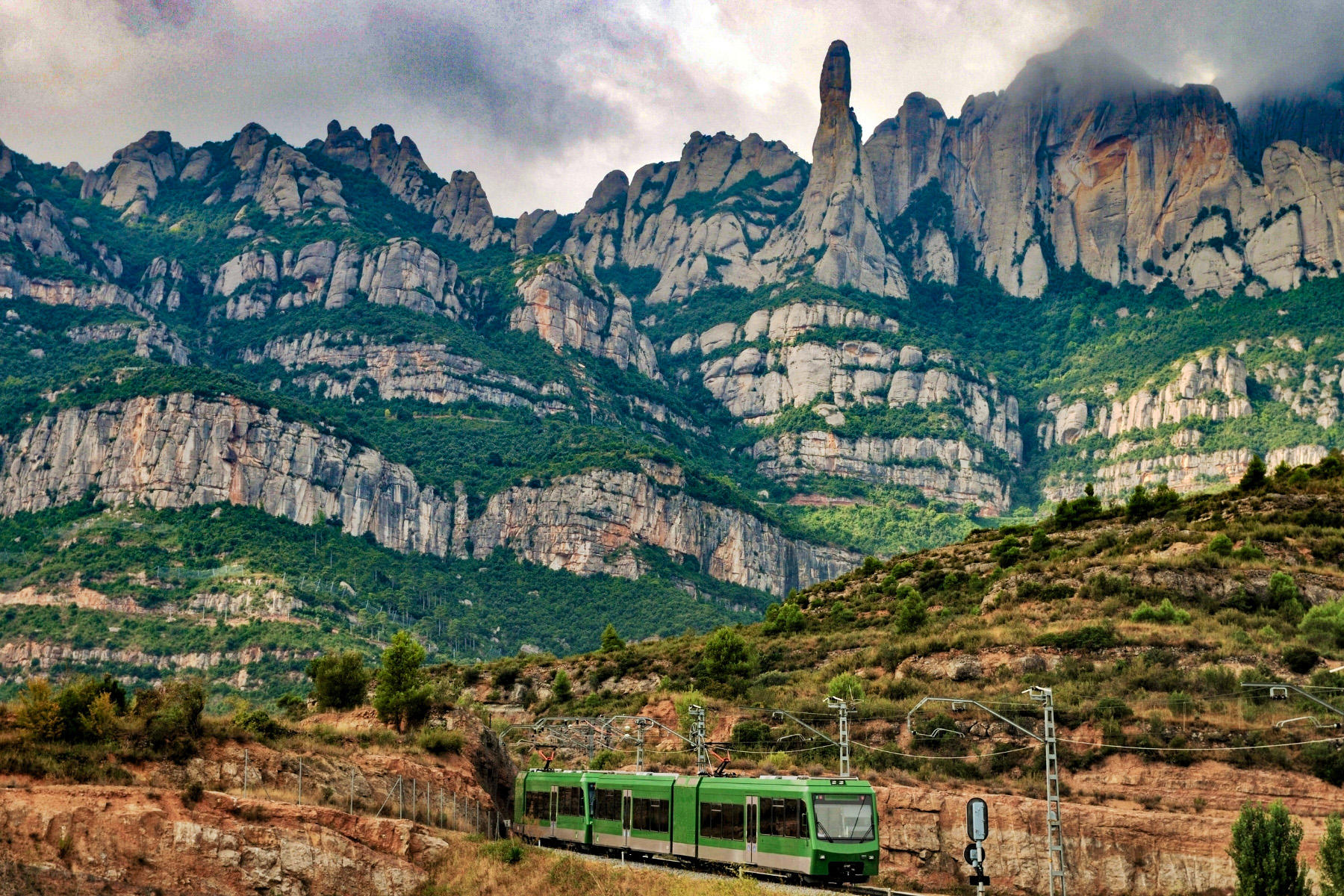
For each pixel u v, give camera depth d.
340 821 58.97
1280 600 100.00
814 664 121.50
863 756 88.00
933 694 95.50
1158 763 76.19
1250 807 59.56
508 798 82.94
